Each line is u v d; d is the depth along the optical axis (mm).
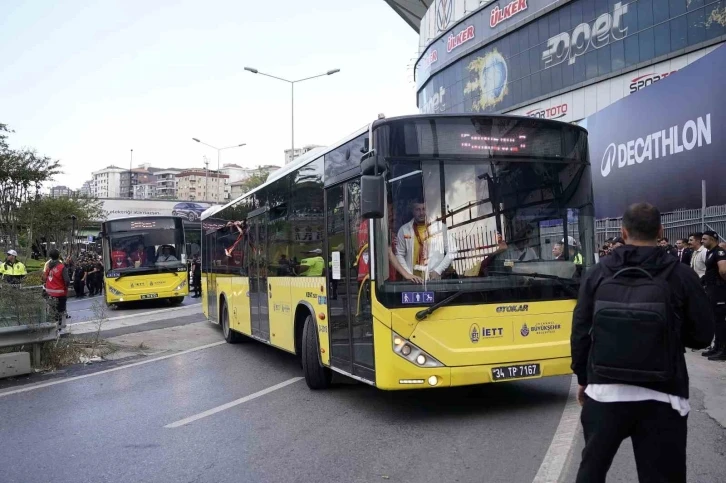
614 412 3252
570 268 7059
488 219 6859
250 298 12305
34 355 11344
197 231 28594
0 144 38719
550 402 7559
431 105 49312
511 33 38969
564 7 34781
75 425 7652
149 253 25234
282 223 10148
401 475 5340
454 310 6656
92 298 33219
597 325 3287
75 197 52281
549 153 7129
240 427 7211
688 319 3285
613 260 3430
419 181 6750
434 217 6738
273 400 8508
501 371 6680
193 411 8117
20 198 40188
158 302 27797
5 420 8008
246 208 12609
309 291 8852
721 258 10305
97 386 10008
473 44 42625
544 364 6816
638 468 3285
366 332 7023
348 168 7520
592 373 3371
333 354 8031
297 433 6832
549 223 7039
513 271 6852
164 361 12336
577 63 33938
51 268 14711
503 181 6934
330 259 8086
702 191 17438
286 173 9961
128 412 8219
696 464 5340
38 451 6625
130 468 5934
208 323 18766
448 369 6570
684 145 18391
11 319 10906
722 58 16453
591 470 3328
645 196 20797
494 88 40625
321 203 8406
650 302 3195
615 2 31438
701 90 17453
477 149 6895
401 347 6551
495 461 5535
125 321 19672
